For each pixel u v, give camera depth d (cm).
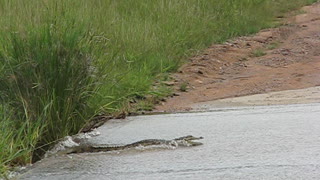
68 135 841
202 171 618
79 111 877
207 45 1809
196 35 1795
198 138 772
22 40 867
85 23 1091
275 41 1930
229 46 1812
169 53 1531
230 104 1097
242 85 1316
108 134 851
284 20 2353
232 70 1527
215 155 679
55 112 824
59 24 938
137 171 636
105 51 1102
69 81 858
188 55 1633
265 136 756
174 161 666
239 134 781
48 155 751
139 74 1255
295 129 785
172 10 1867
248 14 2266
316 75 1370
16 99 820
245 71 1508
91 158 710
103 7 1645
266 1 2469
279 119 868
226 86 1318
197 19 1905
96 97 948
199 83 1373
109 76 1035
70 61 864
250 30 2059
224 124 862
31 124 783
